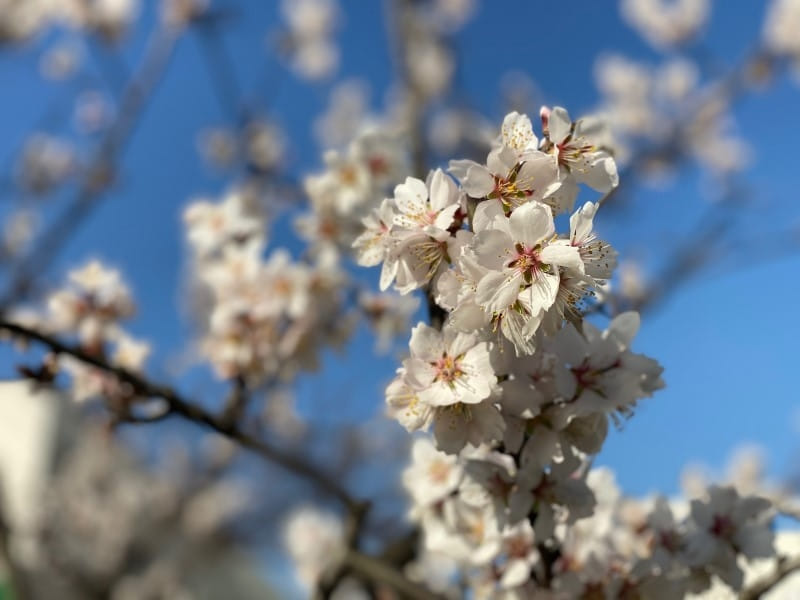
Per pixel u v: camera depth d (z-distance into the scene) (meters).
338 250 0.64
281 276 0.62
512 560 0.38
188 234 0.67
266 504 2.04
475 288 0.25
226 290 0.62
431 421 0.28
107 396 0.53
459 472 0.38
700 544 0.39
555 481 0.32
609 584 0.38
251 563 2.57
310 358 0.62
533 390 0.28
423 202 0.27
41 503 1.98
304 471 0.54
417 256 0.27
